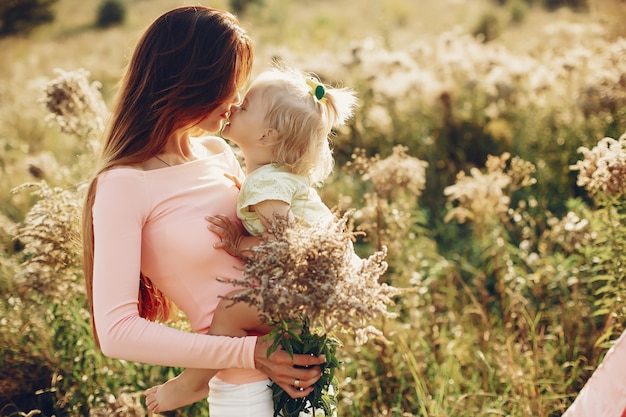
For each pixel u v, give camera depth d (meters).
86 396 3.32
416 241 4.73
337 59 7.10
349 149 6.41
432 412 3.26
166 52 2.08
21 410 3.38
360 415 3.39
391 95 6.51
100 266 1.98
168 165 2.17
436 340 3.76
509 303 4.23
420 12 16.47
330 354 2.03
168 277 2.10
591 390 2.20
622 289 3.24
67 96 3.59
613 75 5.41
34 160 4.96
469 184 4.31
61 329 3.41
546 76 6.38
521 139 6.35
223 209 2.21
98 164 2.15
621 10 8.86
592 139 5.73
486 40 12.12
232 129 2.32
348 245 1.94
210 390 2.16
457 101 6.76
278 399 2.07
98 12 21.28
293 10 19.61
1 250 4.50
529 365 3.53
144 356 1.96
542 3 15.79
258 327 2.10
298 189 2.25
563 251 4.39
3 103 9.14
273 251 1.86
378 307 1.86
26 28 20.34
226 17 2.15
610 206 3.25
